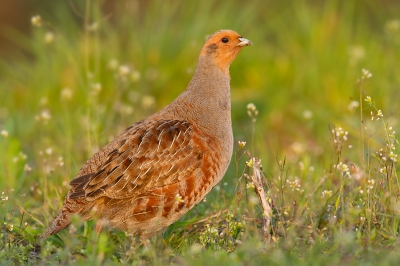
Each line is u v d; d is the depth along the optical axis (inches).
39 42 902.4
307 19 890.7
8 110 840.9
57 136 740.0
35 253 434.3
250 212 440.1
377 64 807.7
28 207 496.7
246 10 906.7
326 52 843.4
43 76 868.0
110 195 415.8
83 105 791.7
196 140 430.6
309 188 482.6
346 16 907.4
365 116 722.8
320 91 812.0
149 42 860.0
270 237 414.3
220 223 463.2
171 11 892.6
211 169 433.1
